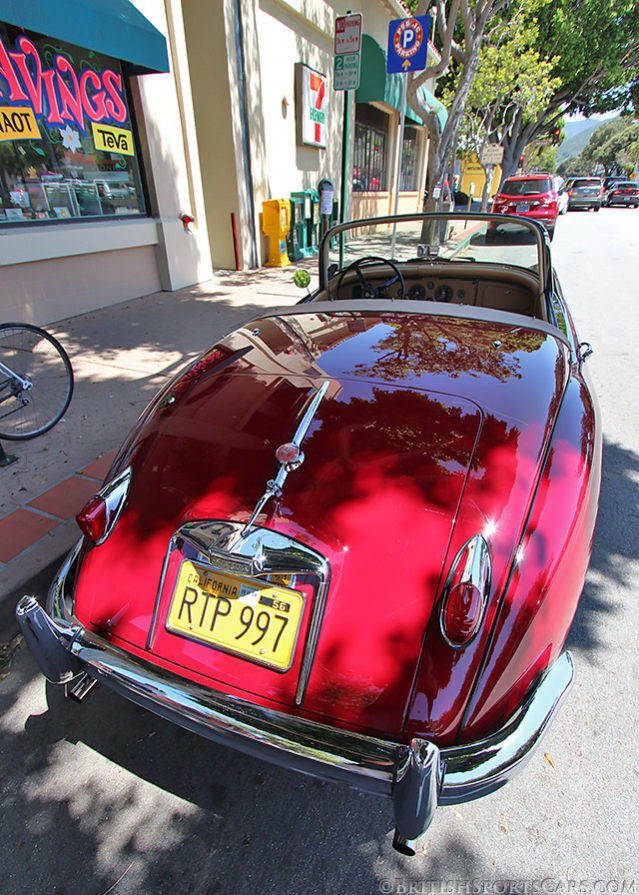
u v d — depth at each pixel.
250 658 1.33
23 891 1.45
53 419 3.77
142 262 7.10
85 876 1.48
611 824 1.56
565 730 1.84
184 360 4.95
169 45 6.65
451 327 2.18
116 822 1.61
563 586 1.38
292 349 2.01
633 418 4.09
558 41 20.53
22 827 1.60
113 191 6.52
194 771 1.75
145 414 1.94
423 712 1.22
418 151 18.41
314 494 1.40
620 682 2.02
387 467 1.43
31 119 5.31
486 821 1.58
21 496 3.02
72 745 1.84
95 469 3.27
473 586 1.19
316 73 10.07
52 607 1.57
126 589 1.49
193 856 1.52
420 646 1.24
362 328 2.16
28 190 5.54
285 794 1.68
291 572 1.31
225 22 7.51
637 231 16.53
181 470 1.57
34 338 3.72
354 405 1.63
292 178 10.25
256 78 8.48
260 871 1.48
